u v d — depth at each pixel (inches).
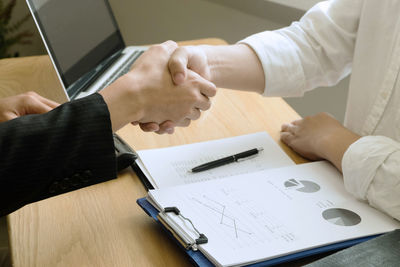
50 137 24.6
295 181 30.5
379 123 33.8
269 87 36.7
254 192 28.9
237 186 29.4
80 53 46.4
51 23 43.1
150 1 82.8
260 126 39.2
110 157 26.4
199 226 25.3
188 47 33.5
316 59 37.2
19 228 26.8
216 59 35.3
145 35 86.7
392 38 33.0
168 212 26.1
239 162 33.5
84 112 25.6
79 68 45.2
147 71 30.5
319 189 29.9
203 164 32.5
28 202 25.2
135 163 32.7
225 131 38.2
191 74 32.0
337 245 24.9
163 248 25.5
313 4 58.7
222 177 31.6
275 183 30.1
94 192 30.2
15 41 44.4
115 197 29.7
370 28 34.2
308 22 38.0
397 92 32.4
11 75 40.1
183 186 28.9
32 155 24.3
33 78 40.2
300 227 25.9
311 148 33.9
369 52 34.5
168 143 36.2
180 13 80.4
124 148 32.9
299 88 37.4
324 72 37.9
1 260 50.4
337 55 37.0
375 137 30.0
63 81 41.6
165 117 31.4
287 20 63.7
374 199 27.8
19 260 24.5
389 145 28.7
